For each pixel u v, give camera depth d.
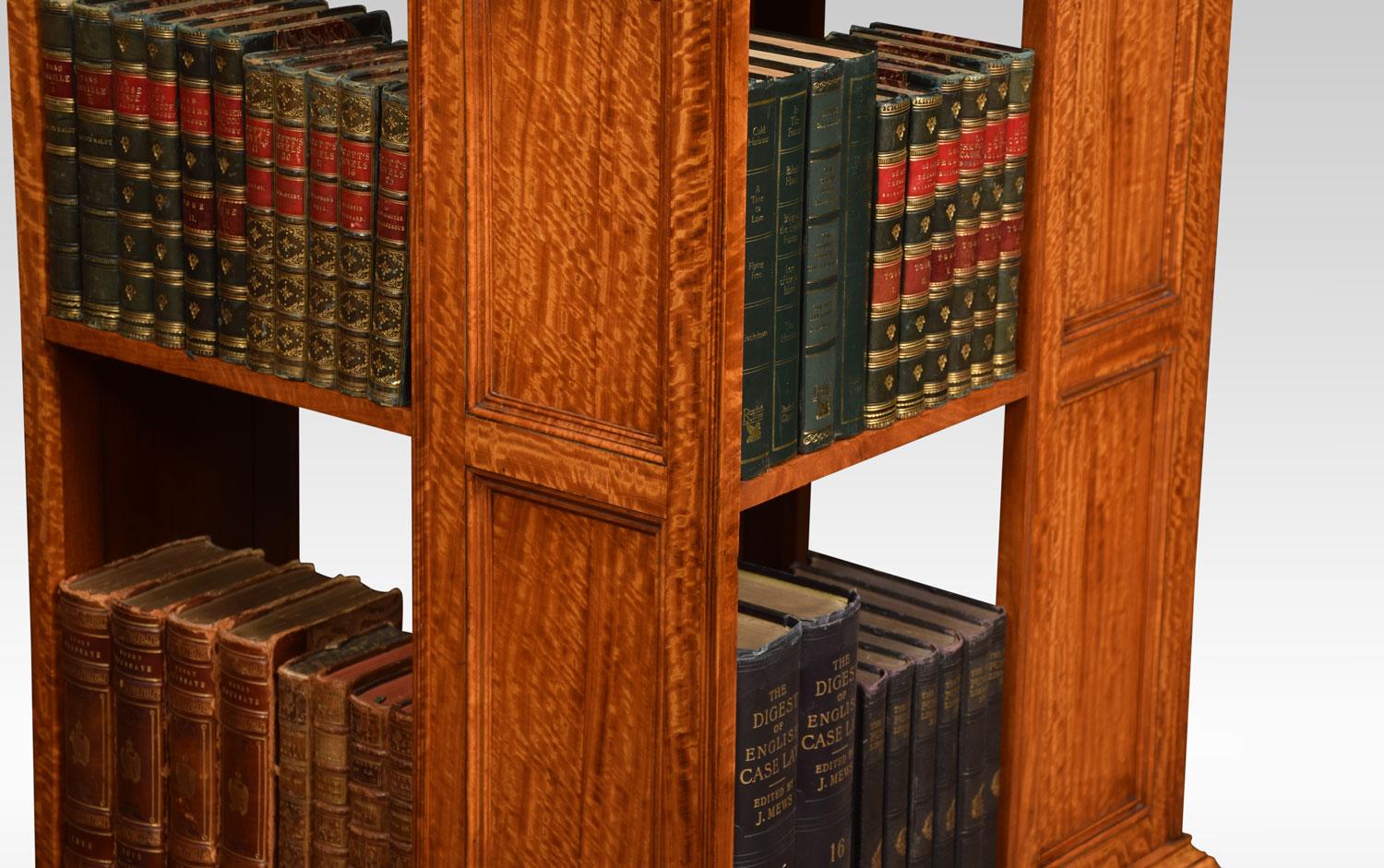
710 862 3.24
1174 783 4.16
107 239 3.59
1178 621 4.07
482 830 3.43
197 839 3.75
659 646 3.19
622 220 3.09
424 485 3.35
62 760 3.90
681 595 3.16
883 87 3.41
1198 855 4.17
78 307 3.66
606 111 3.07
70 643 3.81
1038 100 3.53
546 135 3.13
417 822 3.48
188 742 3.72
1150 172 3.78
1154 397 3.91
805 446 3.29
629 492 3.16
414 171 3.23
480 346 3.25
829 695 3.45
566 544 3.25
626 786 3.28
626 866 3.31
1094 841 4.02
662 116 3.03
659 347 3.10
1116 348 3.78
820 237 3.22
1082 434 3.78
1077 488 3.79
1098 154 3.66
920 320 3.43
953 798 3.76
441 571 3.36
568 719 3.31
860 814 3.61
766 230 3.13
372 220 3.31
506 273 3.21
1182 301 3.89
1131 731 4.06
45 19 3.54
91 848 3.88
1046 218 3.58
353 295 3.35
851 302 3.32
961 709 3.73
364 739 3.54
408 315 3.32
